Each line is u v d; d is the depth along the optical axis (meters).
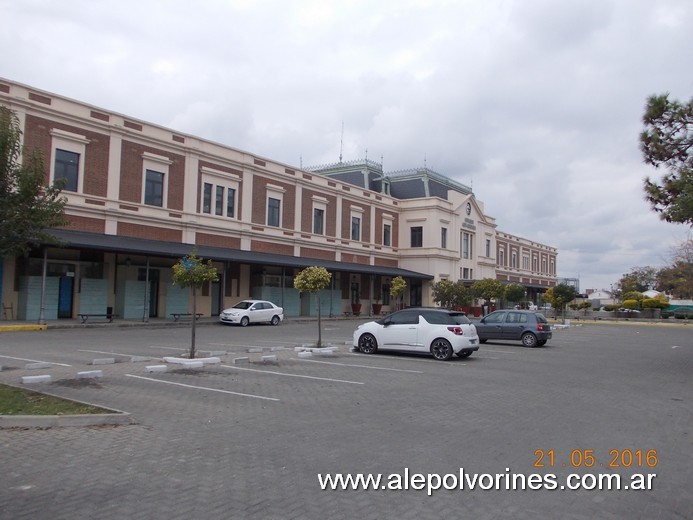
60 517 4.59
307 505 5.00
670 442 7.46
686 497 5.43
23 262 25.77
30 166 11.03
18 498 4.99
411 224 53.44
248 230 37.06
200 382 11.42
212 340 21.55
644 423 8.58
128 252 26.11
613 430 8.05
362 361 15.77
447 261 54.06
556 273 93.38
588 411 9.41
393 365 15.01
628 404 10.16
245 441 7.03
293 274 40.38
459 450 6.83
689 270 55.31
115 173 29.50
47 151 26.55
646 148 15.07
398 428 7.89
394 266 53.03
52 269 26.66
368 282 49.00
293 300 40.44
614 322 50.84
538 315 23.22
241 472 5.83
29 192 10.73
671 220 14.58
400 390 11.09
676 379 13.73
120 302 29.30
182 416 8.33
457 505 5.12
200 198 34.16
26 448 6.51
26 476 5.56
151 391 10.27
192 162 33.66
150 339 20.91
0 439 6.86
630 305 58.09
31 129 25.94
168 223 32.19
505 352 19.98
